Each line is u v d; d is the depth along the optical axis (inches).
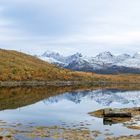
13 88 5738.2
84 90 5905.5
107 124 2018.9
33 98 3796.8
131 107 3024.1
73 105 3216.0
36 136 1620.3
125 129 1847.9
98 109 2866.6
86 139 1566.2
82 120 2191.2
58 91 5305.1
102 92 5408.5
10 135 1624.0
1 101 3292.3
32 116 2365.9
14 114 2448.3
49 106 3063.5
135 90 6318.9
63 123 2054.6
